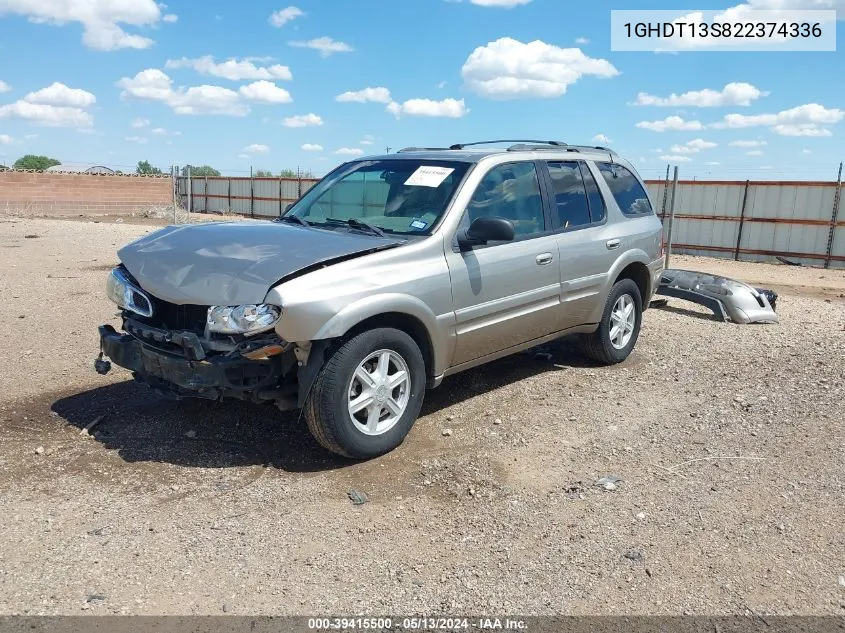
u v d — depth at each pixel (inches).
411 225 202.8
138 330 181.6
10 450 186.5
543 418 215.9
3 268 507.2
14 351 275.9
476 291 204.8
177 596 128.2
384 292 179.3
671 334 327.6
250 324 163.0
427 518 157.3
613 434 204.8
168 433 198.7
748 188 861.8
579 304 246.8
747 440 202.2
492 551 144.9
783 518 159.5
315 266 173.2
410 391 190.5
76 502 160.9
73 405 218.5
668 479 177.5
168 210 1638.8
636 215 279.7
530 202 230.7
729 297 360.2
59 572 134.2
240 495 165.5
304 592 130.5
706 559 143.2
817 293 579.2
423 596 130.0
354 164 242.5
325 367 172.1
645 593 132.0
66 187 1647.4
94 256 595.8
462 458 186.7
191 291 170.1
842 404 231.3
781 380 256.2
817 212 820.0
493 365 269.9
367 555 142.8
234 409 216.2
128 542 145.0
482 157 219.1
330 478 175.0
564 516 158.7
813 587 134.7
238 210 1592.0
